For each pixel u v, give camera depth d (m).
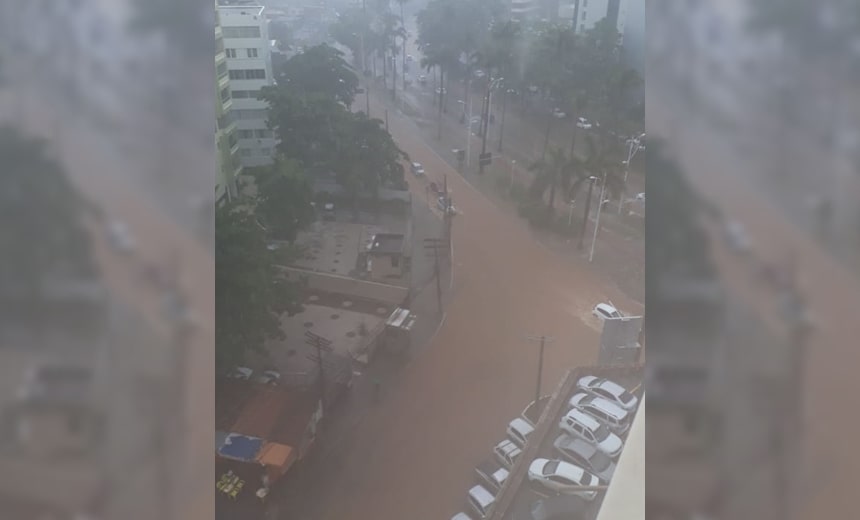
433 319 52.34
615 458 37.41
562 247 59.38
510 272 57.53
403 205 69.75
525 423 41.75
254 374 45.69
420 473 39.44
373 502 37.66
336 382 45.56
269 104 78.62
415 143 84.44
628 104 63.38
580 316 51.22
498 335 49.97
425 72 107.69
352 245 61.81
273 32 109.88
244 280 46.34
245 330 46.00
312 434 41.34
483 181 73.50
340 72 87.31
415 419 42.91
